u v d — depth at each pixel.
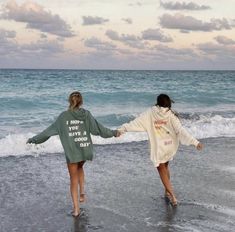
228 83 61.31
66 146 5.58
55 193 6.86
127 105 25.83
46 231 5.22
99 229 5.29
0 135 13.81
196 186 7.29
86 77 74.44
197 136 13.24
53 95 29.92
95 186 7.24
